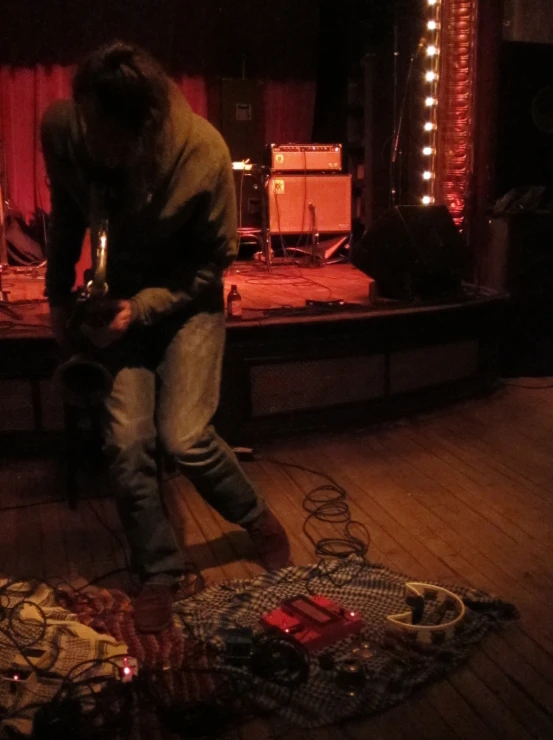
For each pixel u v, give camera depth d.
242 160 6.15
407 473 3.14
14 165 5.95
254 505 2.27
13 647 1.96
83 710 1.72
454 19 4.35
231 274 5.33
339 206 5.88
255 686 1.82
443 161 4.55
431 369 3.88
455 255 4.00
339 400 3.61
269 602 2.18
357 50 5.96
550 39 4.89
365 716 1.73
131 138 1.66
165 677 1.85
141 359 2.05
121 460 1.98
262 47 6.34
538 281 4.42
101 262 1.80
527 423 3.73
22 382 3.19
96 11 5.91
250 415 3.42
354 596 2.21
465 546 2.53
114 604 2.18
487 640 2.01
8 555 2.50
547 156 4.95
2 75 5.80
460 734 1.67
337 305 3.76
